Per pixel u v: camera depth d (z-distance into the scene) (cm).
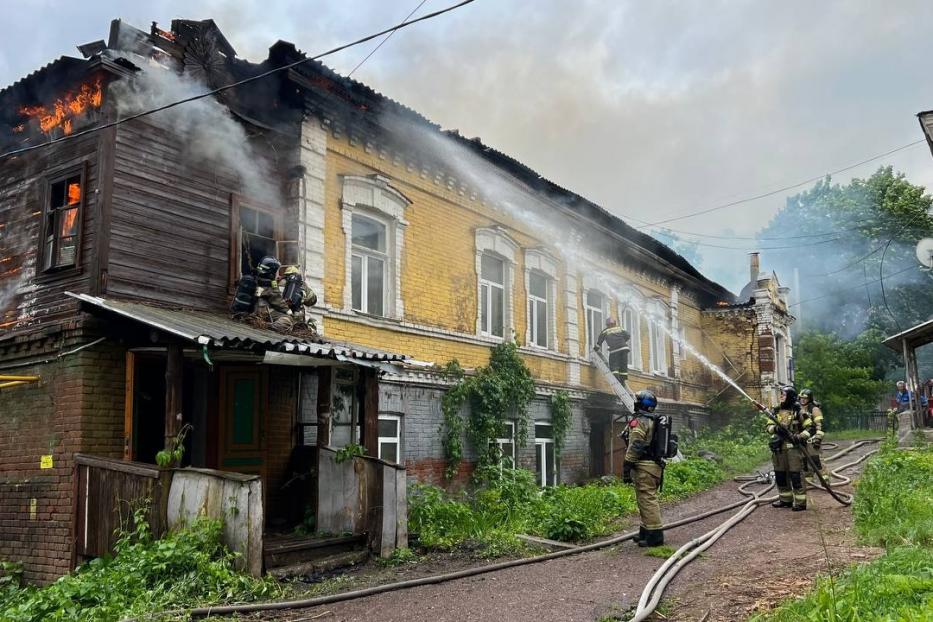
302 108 1196
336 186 1258
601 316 2114
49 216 1061
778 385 2933
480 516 1177
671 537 1076
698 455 2195
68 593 717
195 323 921
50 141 1045
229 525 813
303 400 1185
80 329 949
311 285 1177
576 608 694
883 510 998
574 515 1130
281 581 845
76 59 1014
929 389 2359
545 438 1741
